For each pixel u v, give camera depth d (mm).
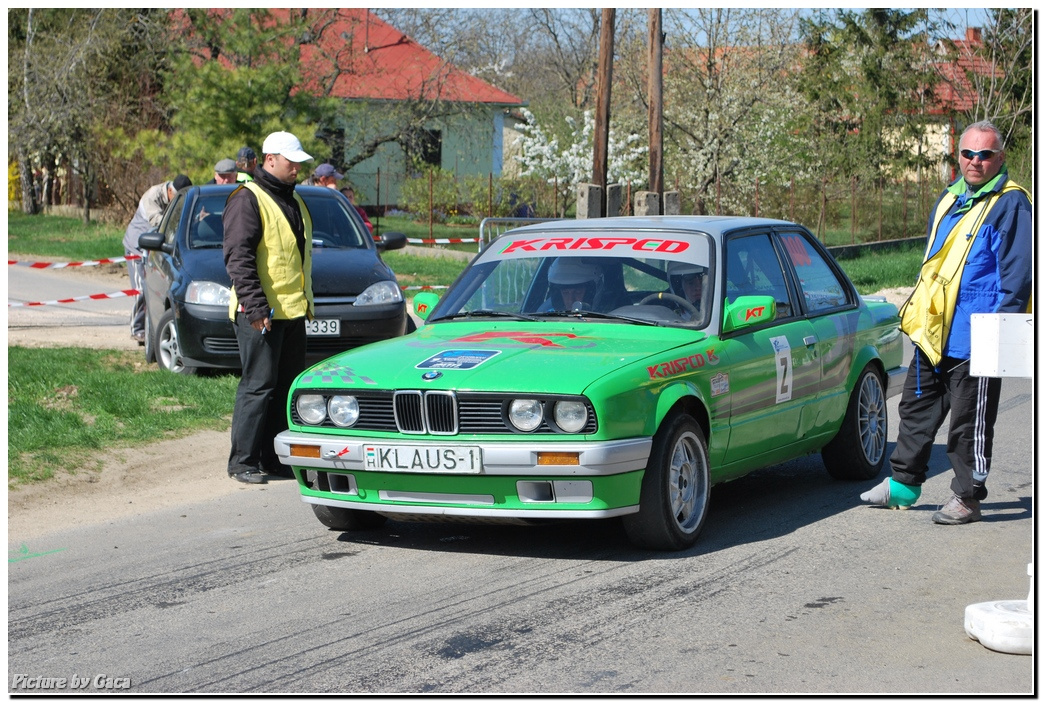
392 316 10742
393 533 6430
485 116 35844
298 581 5512
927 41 37594
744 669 4250
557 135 37375
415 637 4660
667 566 5633
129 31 31875
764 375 6578
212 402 9445
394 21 34375
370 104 34125
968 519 6438
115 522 6734
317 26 31891
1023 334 5145
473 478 5527
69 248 27406
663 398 5734
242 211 7477
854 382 7562
